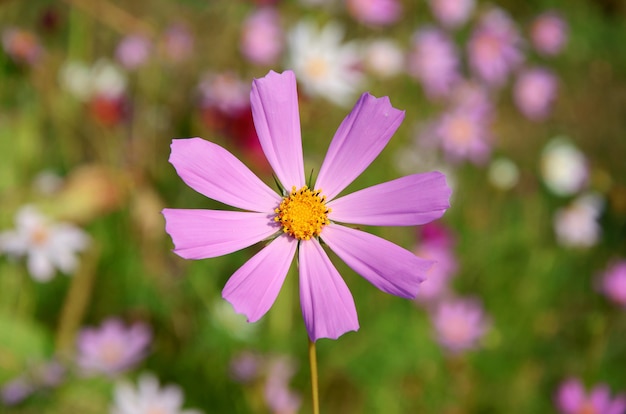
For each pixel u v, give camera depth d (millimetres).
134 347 519
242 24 739
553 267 705
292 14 736
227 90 617
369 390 558
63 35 723
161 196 593
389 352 564
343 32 785
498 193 757
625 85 967
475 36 809
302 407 551
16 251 522
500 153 847
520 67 910
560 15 968
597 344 657
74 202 550
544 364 646
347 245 371
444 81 749
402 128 750
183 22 748
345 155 380
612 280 656
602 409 554
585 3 1015
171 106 640
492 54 804
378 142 377
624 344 669
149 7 780
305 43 634
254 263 365
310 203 373
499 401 604
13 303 549
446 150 728
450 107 776
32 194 553
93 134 621
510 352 633
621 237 766
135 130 618
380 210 371
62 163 628
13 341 525
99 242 560
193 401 532
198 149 364
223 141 567
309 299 362
